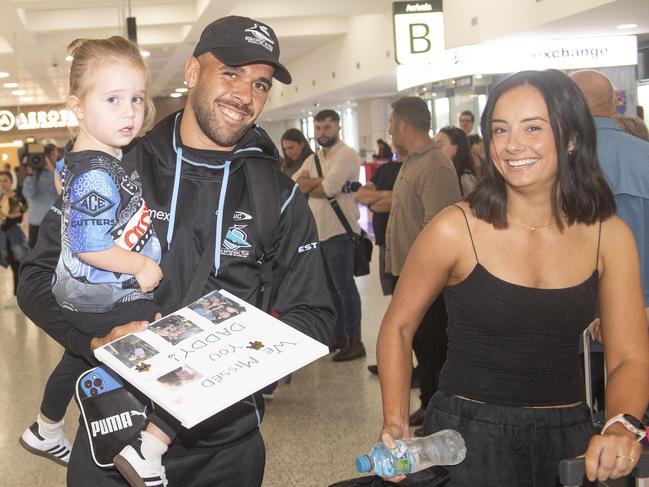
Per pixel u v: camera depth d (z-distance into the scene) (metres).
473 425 2.05
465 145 5.66
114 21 14.88
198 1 14.30
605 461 1.72
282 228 2.15
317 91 22.23
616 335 2.10
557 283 2.04
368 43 17.53
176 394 1.66
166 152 2.08
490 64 12.77
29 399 5.54
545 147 1.97
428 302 2.16
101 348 1.78
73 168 1.90
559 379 2.05
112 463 1.97
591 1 10.16
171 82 25.34
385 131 24.59
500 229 2.06
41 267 2.03
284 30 18.86
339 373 5.87
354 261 6.28
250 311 1.90
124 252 1.88
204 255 2.03
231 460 2.09
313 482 3.94
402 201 4.75
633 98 13.43
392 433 1.99
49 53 17.44
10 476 4.15
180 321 1.86
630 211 3.00
